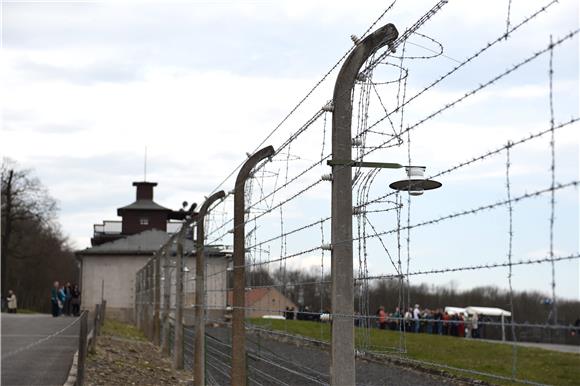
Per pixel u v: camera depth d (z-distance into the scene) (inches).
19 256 2839.6
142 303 1187.9
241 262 328.8
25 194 2763.3
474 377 683.4
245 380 326.3
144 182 2642.7
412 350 908.0
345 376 193.0
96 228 2650.1
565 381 682.2
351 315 189.8
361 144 192.9
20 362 643.5
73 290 1689.2
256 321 517.7
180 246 627.8
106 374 556.1
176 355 624.1
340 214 197.2
